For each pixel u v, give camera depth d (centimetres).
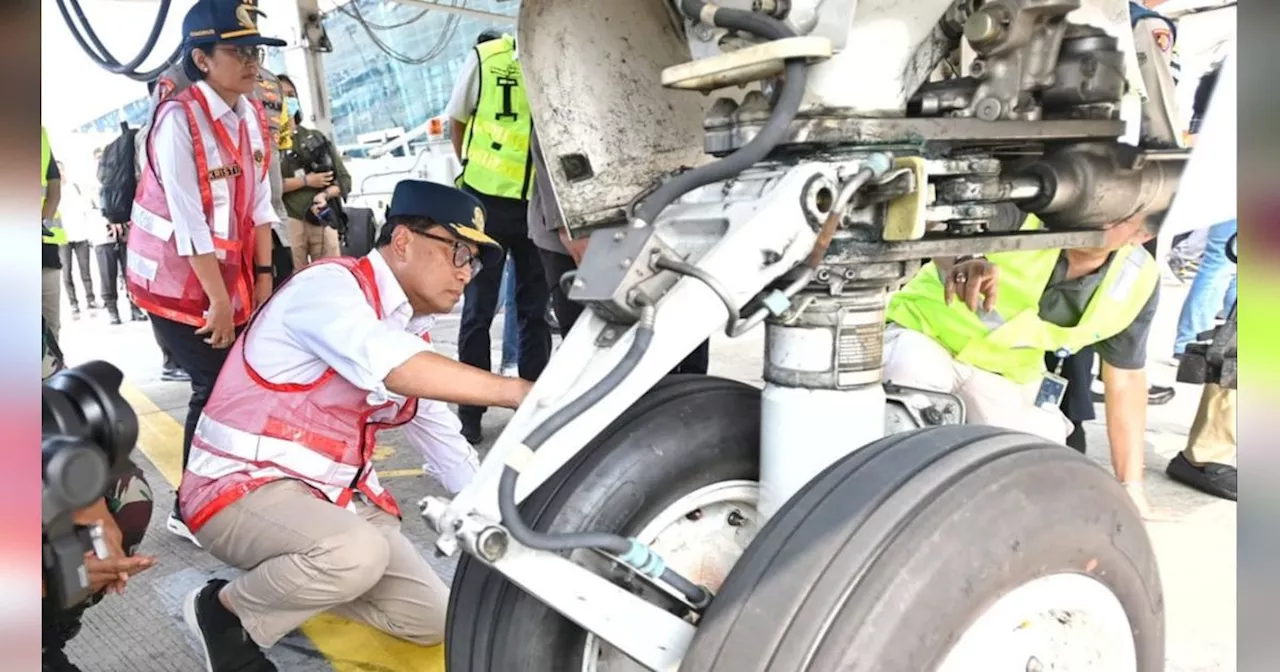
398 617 218
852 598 103
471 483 120
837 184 118
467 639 150
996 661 110
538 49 150
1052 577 115
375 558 197
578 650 148
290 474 200
